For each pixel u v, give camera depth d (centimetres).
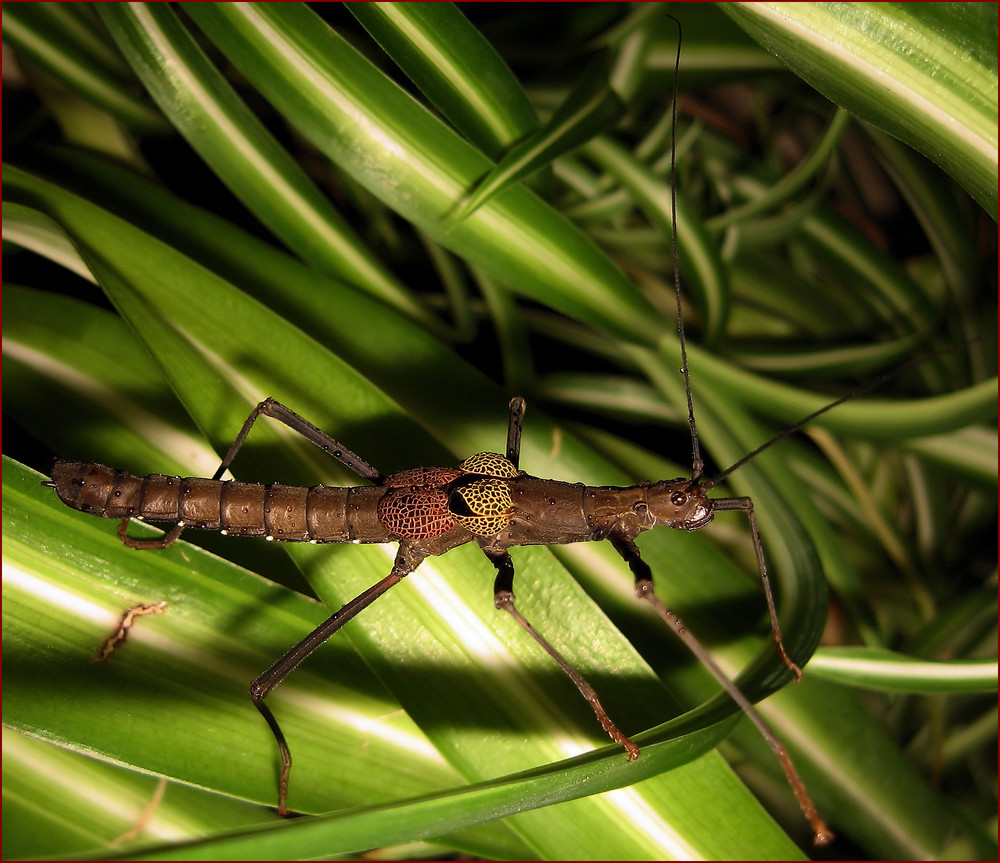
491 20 40
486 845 31
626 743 29
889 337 38
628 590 33
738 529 36
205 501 32
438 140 33
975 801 34
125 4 34
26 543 31
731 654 33
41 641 30
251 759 30
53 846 31
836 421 34
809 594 32
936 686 32
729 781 30
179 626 31
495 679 31
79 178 35
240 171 34
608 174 36
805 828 34
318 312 34
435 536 31
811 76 30
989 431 35
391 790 31
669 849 30
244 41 33
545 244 33
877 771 32
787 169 41
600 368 39
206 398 32
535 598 31
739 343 38
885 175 41
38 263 36
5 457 31
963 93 29
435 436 33
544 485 32
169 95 34
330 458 33
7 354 33
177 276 33
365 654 31
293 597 31
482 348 38
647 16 36
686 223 35
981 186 29
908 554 37
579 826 30
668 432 38
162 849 28
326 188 39
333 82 33
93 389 33
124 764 30
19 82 38
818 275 40
